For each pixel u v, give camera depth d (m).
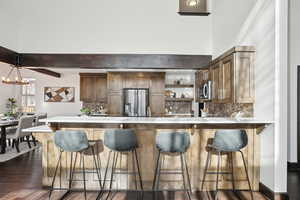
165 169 3.43
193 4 5.55
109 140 3.04
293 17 4.44
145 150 3.44
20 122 5.73
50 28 5.51
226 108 4.80
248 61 3.60
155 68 5.52
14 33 5.35
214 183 3.44
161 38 5.52
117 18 5.52
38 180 3.79
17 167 4.49
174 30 5.53
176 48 5.52
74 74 9.31
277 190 3.06
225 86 4.01
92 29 5.51
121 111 7.72
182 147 3.01
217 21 5.14
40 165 4.63
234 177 3.43
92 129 3.46
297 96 4.41
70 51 5.50
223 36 4.77
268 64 3.22
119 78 7.77
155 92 7.75
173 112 8.36
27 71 9.14
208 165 3.43
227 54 3.87
